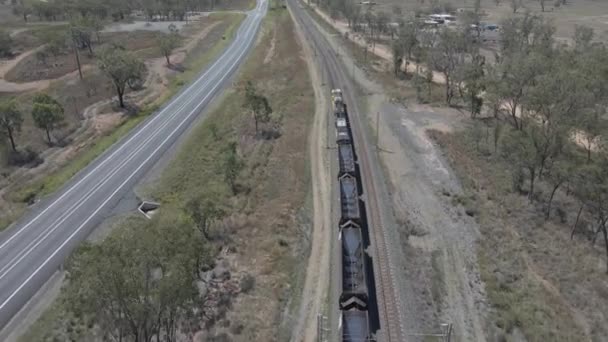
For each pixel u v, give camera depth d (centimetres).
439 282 5475
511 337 4691
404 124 10206
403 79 13575
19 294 5625
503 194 7256
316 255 6009
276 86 13325
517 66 9381
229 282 5538
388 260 5847
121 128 10844
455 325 4878
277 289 5425
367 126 10131
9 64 17275
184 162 8900
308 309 5147
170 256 3809
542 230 6350
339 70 14438
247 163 8619
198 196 6762
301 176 8062
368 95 12231
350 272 5231
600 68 9362
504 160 8281
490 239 6212
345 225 6041
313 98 12088
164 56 17575
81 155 9594
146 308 3603
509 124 9888
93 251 3628
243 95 12662
